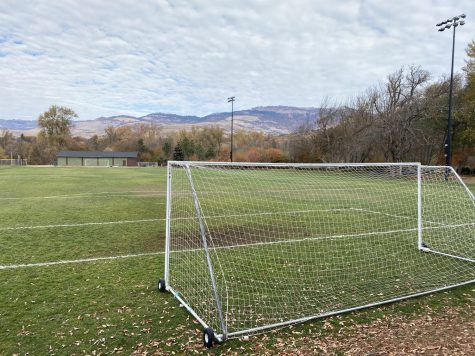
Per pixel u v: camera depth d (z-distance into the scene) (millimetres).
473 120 35094
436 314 4551
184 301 4777
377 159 38344
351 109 42781
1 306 4637
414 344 3740
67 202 14477
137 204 14016
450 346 3697
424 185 13312
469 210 12711
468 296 5191
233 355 3545
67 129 81000
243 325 4137
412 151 37250
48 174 33469
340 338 3877
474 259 7051
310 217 11555
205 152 68500
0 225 9773
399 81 37094
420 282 5742
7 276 5754
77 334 3943
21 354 3549
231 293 5129
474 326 4203
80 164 73938
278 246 7805
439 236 9039
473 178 32875
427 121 37469
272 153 50906
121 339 3838
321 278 5852
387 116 36906
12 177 28734
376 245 8031
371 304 4766
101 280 5621
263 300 4898
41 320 4266
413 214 12266
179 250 7336
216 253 7156
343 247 7828
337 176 12078
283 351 3605
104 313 4465
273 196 15523
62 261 6582
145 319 4312
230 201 14375
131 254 7094
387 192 15367
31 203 14102
